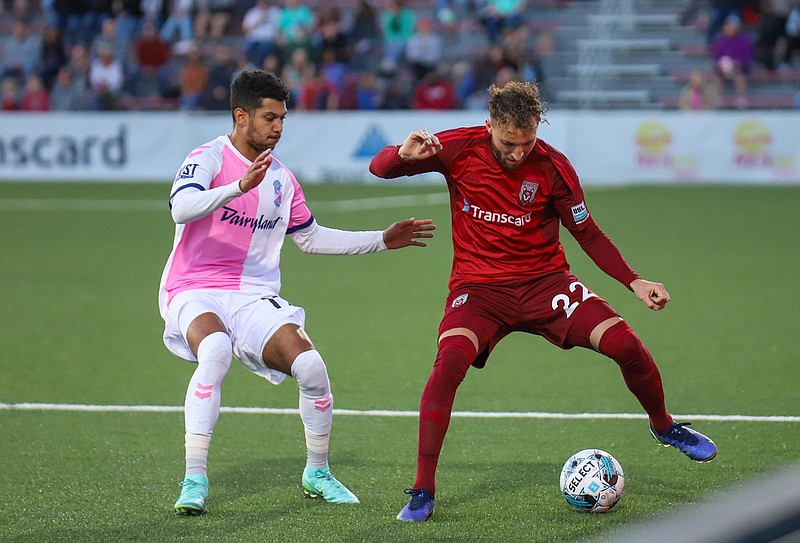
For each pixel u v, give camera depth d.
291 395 21.28
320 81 67.94
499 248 15.17
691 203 54.78
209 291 15.05
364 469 16.47
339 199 57.06
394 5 72.12
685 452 15.53
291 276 36.47
